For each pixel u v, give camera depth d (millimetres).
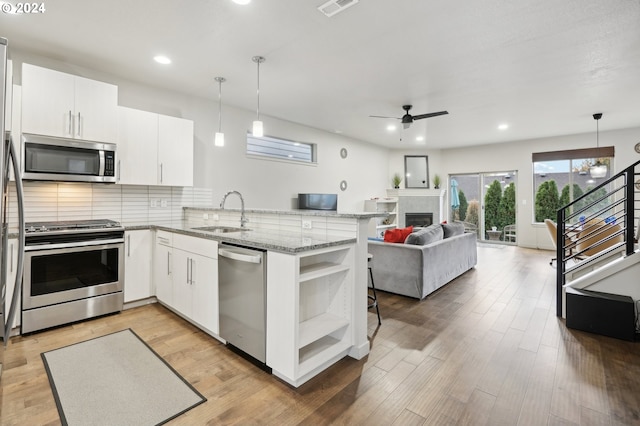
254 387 1973
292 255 1924
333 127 6344
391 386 1988
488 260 6059
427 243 3955
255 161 5277
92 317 3051
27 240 2637
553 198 7309
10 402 1798
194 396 1878
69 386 1956
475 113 5230
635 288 2738
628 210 2836
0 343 1304
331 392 1927
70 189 3352
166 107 4141
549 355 2367
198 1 2320
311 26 2648
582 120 5656
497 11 2424
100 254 3064
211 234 2604
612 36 2789
